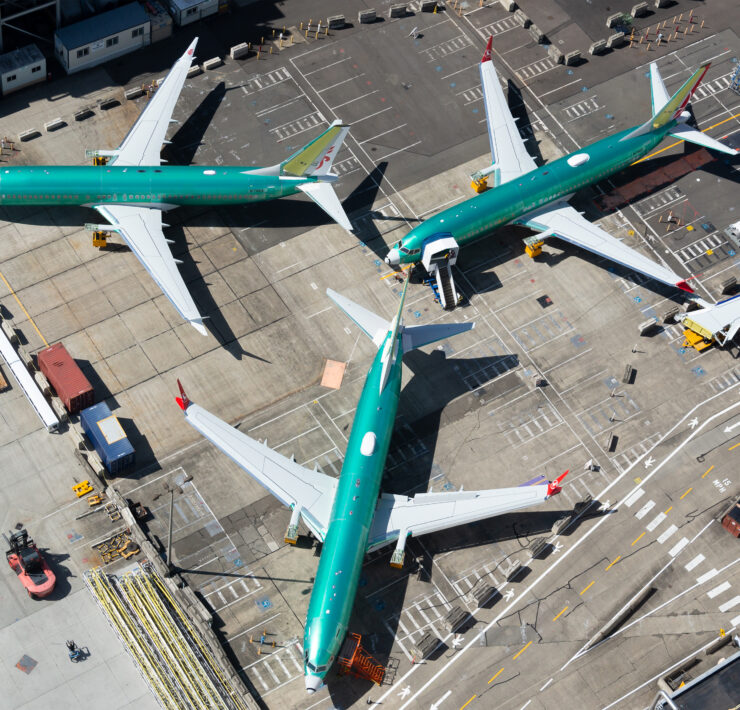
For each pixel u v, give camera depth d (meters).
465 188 147.62
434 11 164.25
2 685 110.19
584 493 125.56
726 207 148.25
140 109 150.12
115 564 117.75
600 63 161.00
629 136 143.50
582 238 139.25
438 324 126.75
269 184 137.62
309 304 136.38
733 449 129.50
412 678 113.25
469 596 118.44
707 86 159.62
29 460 122.88
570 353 135.25
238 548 119.50
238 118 150.88
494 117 148.25
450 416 129.75
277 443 126.31
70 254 137.25
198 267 137.88
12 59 147.00
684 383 134.00
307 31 160.00
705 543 123.25
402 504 117.62
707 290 141.12
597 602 118.94
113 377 129.12
